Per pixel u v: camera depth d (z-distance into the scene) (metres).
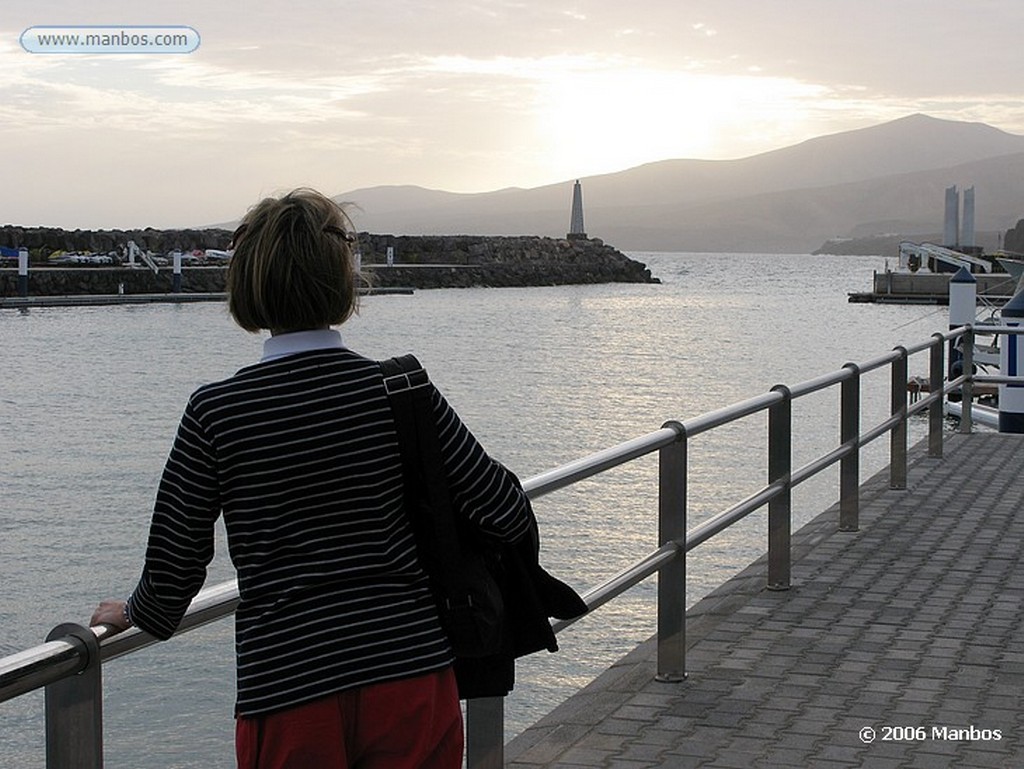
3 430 32.78
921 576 8.11
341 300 2.59
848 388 9.40
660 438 5.45
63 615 13.17
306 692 2.43
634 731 5.23
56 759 2.55
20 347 55.50
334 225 2.61
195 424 2.47
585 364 52.56
